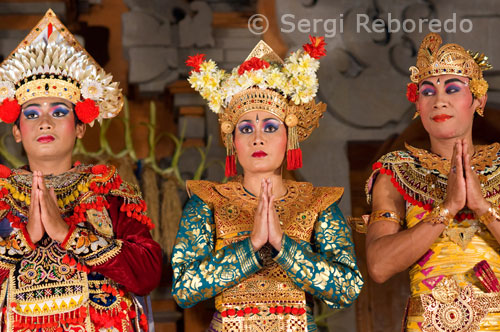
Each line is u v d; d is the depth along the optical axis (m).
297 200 5.50
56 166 5.46
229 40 10.94
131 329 5.30
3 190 5.29
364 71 10.59
